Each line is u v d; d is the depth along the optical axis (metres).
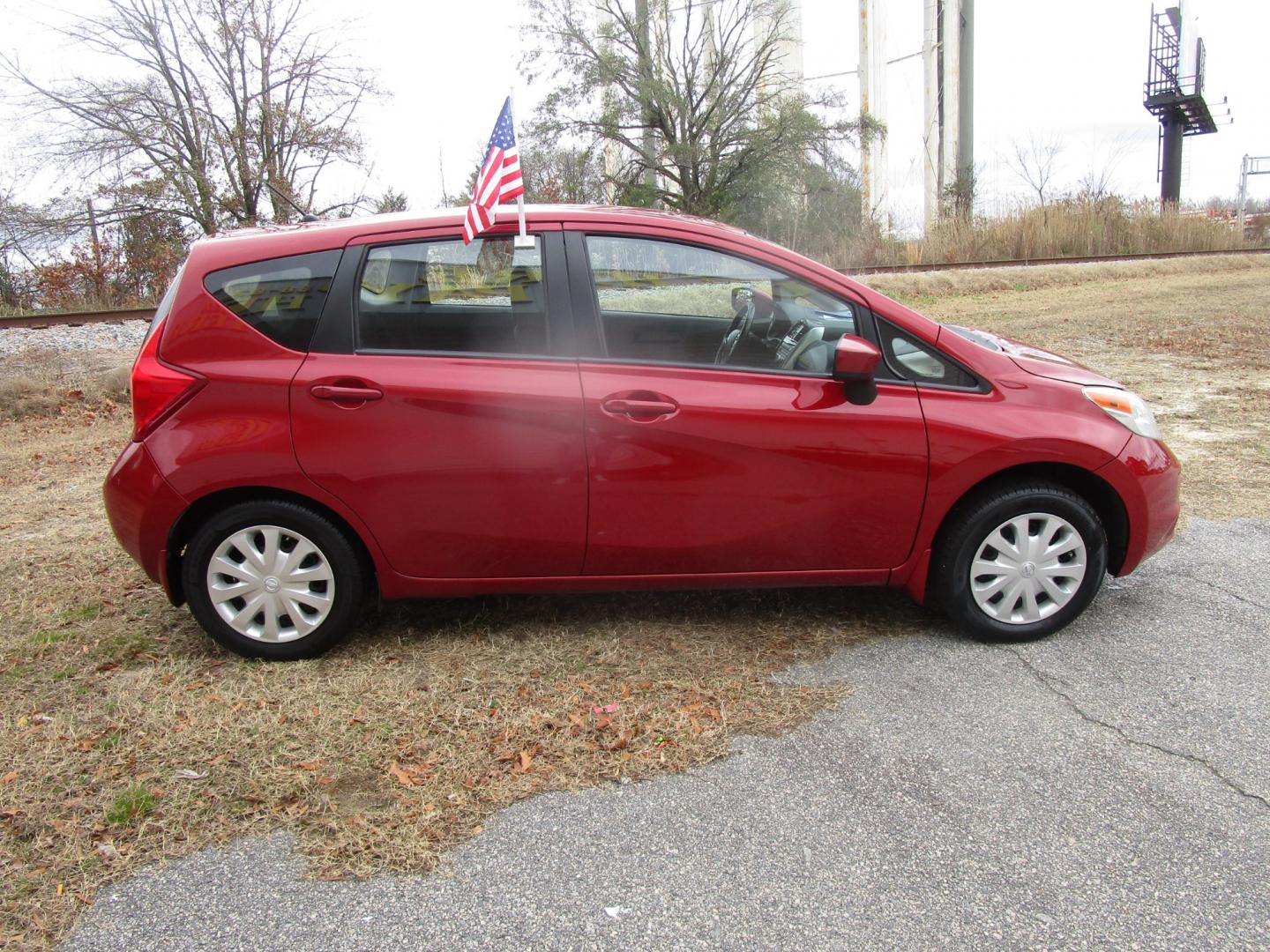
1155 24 45.50
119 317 13.45
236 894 2.37
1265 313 13.45
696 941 2.18
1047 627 3.66
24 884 2.41
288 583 3.52
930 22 46.44
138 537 3.43
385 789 2.79
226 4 22.98
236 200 24.28
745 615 3.96
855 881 2.37
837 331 3.54
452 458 3.38
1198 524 4.94
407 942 2.20
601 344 3.46
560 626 3.88
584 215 3.52
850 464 3.47
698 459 3.43
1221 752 2.88
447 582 3.56
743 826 2.59
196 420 3.37
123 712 3.23
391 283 3.42
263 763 2.92
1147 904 2.26
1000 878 2.36
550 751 2.96
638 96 30.52
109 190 22.62
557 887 2.37
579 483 3.43
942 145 46.97
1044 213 26.45
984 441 3.48
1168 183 46.91
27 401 9.23
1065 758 2.87
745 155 31.05
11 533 5.42
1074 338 11.66
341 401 3.35
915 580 3.64
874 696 3.27
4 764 2.93
